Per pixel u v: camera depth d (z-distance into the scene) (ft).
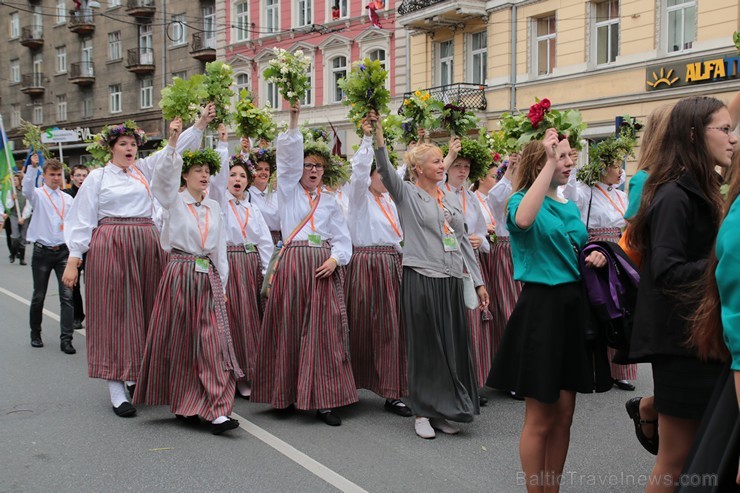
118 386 19.11
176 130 17.43
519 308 12.55
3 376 22.76
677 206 10.19
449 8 74.64
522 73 73.26
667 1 61.16
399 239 19.97
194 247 17.76
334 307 18.74
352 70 17.61
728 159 10.53
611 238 23.71
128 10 122.93
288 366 18.71
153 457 15.79
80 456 15.81
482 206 24.30
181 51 117.19
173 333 17.65
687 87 59.21
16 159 153.79
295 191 19.11
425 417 17.54
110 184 19.44
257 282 21.99
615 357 12.14
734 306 8.20
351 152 90.33
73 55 140.97
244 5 104.27
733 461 8.10
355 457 15.98
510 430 18.15
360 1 88.74
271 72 18.40
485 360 21.71
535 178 12.88
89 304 19.10
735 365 8.13
